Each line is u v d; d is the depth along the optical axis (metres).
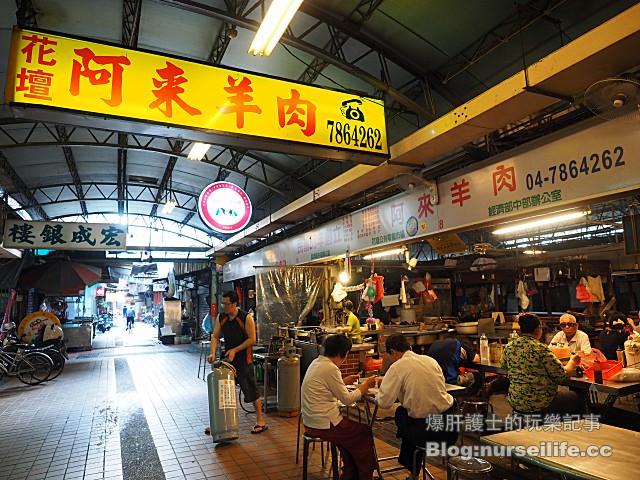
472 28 5.07
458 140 4.26
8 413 6.58
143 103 3.23
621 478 1.98
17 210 11.83
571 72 3.07
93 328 19.84
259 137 3.58
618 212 9.30
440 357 4.85
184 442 4.93
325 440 3.31
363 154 4.02
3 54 6.11
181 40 6.47
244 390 5.24
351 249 7.13
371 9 5.00
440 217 5.18
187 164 11.36
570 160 3.73
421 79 6.03
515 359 3.74
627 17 2.67
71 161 10.82
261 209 13.51
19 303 13.39
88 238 11.16
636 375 3.78
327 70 6.49
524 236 10.80
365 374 6.27
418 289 9.85
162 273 23.02
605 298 10.55
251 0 5.26
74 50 3.09
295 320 7.88
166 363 11.56
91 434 5.37
